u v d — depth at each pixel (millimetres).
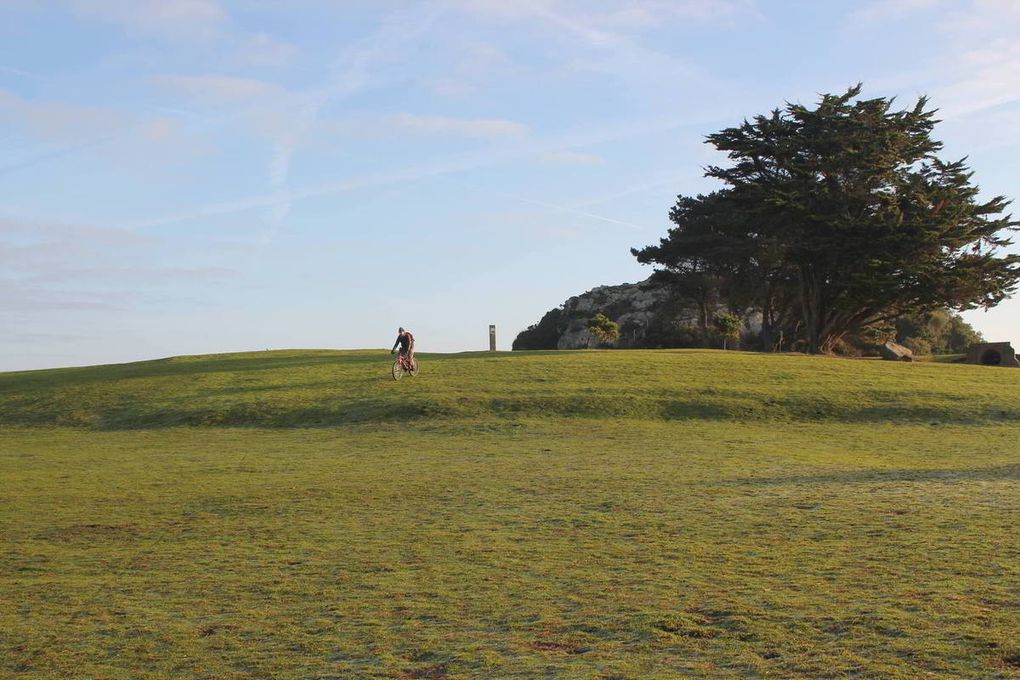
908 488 15680
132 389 37594
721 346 82688
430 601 9000
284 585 9812
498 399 32875
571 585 9422
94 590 9844
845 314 69812
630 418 30953
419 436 27734
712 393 34000
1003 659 6676
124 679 7156
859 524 12328
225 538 12555
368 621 8398
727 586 9164
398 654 7480
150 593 9648
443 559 10859
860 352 82312
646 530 12375
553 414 31312
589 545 11477
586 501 15078
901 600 8328
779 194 63781
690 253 84188
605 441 25891
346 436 28141
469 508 14641
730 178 69688
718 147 68562
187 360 51781
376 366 42156
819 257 65812
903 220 63062
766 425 30125
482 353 50750
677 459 21359
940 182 66000
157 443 27406
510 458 22109
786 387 35531
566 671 6910
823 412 31891
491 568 10328
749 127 67688
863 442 25859
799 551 10734
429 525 13188
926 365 45688
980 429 29094
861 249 63375
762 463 20375
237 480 18688
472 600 8984
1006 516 12531
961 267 62344
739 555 10625
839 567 9812
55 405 35750
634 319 108688
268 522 13734
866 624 7660
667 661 7043
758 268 82125
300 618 8586
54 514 14797
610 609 8484
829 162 64062
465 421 30219
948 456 22234
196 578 10258
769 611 8195
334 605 8961
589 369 40000
